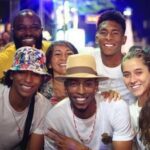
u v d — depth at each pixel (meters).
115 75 3.84
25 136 3.29
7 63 4.09
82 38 7.04
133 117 3.20
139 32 11.39
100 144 3.12
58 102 3.42
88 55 3.10
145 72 3.10
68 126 3.13
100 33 3.82
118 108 3.04
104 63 3.90
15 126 3.24
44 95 3.67
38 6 8.09
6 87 3.26
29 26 3.92
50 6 8.08
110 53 3.78
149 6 11.23
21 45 4.00
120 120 3.03
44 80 3.34
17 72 3.06
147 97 3.12
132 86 3.15
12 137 3.28
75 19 7.91
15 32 3.98
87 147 3.10
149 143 2.94
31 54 3.10
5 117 3.21
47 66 3.73
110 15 3.79
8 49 4.16
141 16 11.30
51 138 3.18
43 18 7.98
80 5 9.73
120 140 3.03
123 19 3.81
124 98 3.78
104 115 3.07
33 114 3.26
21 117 3.23
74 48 3.79
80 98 2.97
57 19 7.45
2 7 8.33
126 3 10.51
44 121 3.28
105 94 3.17
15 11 8.15
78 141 3.13
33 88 3.12
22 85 3.08
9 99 3.20
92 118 3.07
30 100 3.23
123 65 3.19
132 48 3.35
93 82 2.97
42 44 4.16
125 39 3.94
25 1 8.19
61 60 3.70
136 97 3.50
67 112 3.11
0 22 8.25
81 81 2.95
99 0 9.84
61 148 3.14
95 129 3.09
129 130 3.06
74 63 3.04
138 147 3.13
